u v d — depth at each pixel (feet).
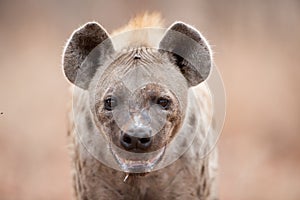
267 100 61.05
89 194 32.71
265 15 75.77
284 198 49.06
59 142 57.52
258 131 57.26
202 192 32.81
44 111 63.10
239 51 70.33
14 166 52.85
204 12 78.79
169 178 31.78
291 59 67.92
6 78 70.44
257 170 51.24
